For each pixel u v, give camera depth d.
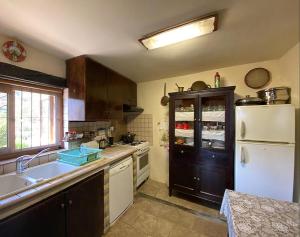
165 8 1.17
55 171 1.76
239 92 2.48
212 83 2.67
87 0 1.07
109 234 1.81
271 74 2.29
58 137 2.12
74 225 1.39
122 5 1.13
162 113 3.21
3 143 1.60
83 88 1.98
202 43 1.72
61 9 1.17
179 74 2.88
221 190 2.27
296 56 1.82
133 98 3.29
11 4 1.11
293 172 1.80
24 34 1.51
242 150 2.00
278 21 1.35
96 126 2.71
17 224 0.99
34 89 1.85
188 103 2.65
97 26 1.39
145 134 3.40
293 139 1.80
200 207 2.36
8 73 1.54
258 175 1.94
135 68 2.52
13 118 1.67
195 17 1.28
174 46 1.78
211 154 2.34
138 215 2.16
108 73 2.46
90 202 1.57
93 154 1.87
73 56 2.03
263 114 1.92
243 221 0.99
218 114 2.32
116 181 2.01
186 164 2.53
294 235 0.87
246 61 2.31
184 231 1.87
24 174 1.50
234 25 1.40
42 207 1.13
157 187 2.99
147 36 1.55
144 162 3.05
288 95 1.91
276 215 1.04
